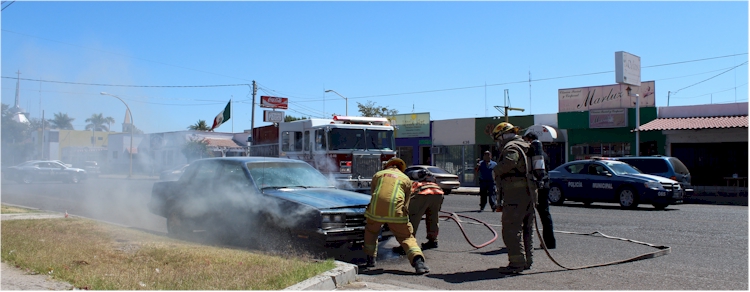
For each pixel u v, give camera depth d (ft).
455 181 80.38
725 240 31.07
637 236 33.22
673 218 42.50
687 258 25.95
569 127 90.53
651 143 83.05
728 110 78.33
